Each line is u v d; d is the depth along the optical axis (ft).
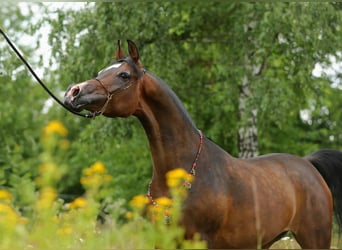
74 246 15.34
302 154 73.31
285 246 33.45
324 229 26.68
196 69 54.70
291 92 48.85
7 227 14.14
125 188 66.85
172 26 50.88
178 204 17.22
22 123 61.82
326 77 52.13
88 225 15.31
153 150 23.08
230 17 52.08
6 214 14.85
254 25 49.88
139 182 67.00
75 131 78.79
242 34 49.88
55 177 14.49
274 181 25.30
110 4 49.85
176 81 52.34
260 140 67.36
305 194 26.37
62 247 14.89
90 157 70.59
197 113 56.34
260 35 45.93
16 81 60.59
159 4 49.93
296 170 26.66
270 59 50.70
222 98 53.31
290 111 53.88
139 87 22.71
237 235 23.72
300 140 78.18
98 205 15.60
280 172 25.98
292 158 27.30
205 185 22.81
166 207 21.44
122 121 51.06
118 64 22.76
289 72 50.34
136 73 22.65
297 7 45.93
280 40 49.98
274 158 26.73
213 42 53.93
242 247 24.06
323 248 26.73
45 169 14.25
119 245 16.94
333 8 47.47
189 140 23.15
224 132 58.80
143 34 49.39
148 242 16.24
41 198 14.65
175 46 51.57
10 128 60.85
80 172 72.38
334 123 77.56
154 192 23.04
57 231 15.10
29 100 65.41
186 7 51.57
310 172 27.14
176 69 51.78
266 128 62.34
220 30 53.93
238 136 56.24
